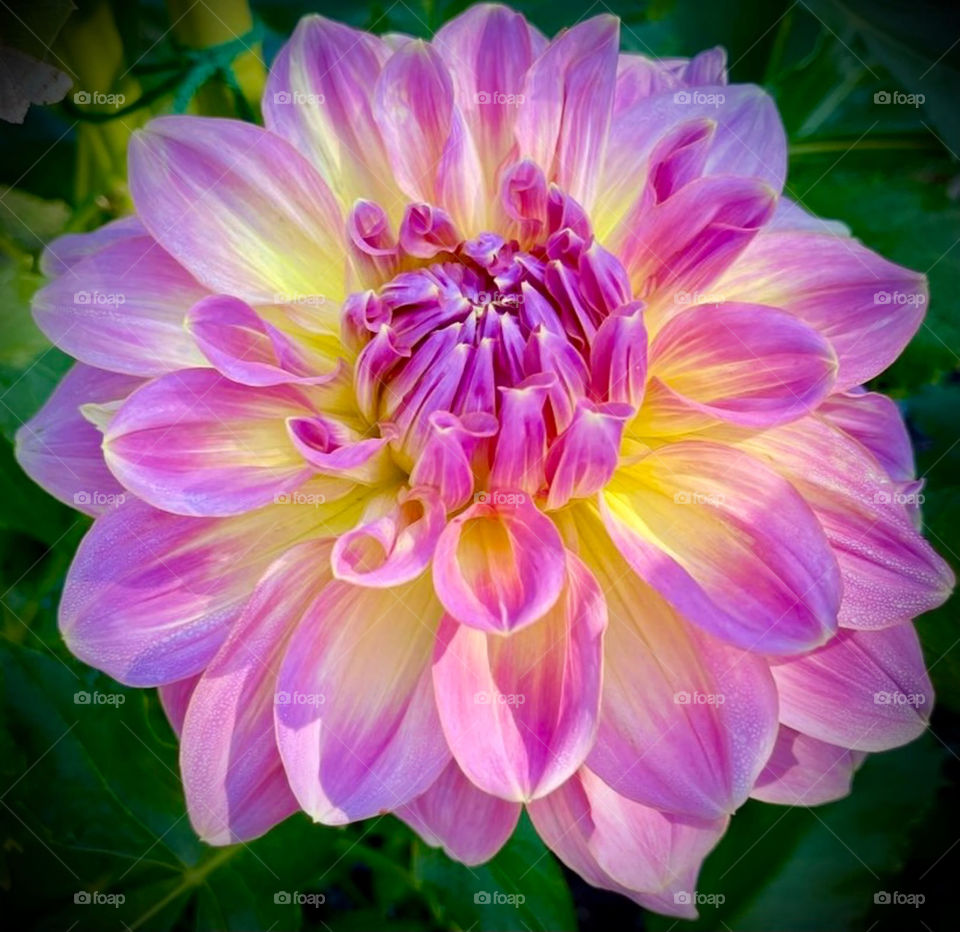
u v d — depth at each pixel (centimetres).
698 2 30
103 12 25
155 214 20
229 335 19
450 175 21
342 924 27
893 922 25
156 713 25
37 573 27
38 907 24
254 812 19
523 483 20
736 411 20
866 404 22
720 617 18
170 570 20
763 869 25
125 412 19
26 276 27
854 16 25
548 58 21
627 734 19
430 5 30
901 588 20
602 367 20
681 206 20
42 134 28
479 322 21
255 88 27
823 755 21
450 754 19
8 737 24
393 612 20
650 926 26
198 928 24
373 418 21
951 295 29
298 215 21
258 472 20
